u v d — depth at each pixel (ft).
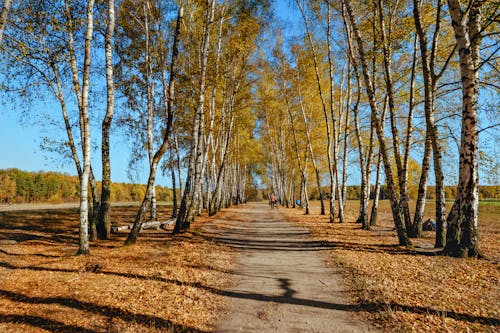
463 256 27.61
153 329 14.73
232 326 15.28
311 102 84.89
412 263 26.40
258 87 85.76
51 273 23.58
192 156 47.65
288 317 16.31
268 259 29.99
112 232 46.44
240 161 144.25
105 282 21.12
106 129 39.73
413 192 65.41
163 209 124.88
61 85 40.32
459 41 27.37
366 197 53.21
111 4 35.88
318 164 112.16
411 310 16.56
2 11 19.01
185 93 57.72
